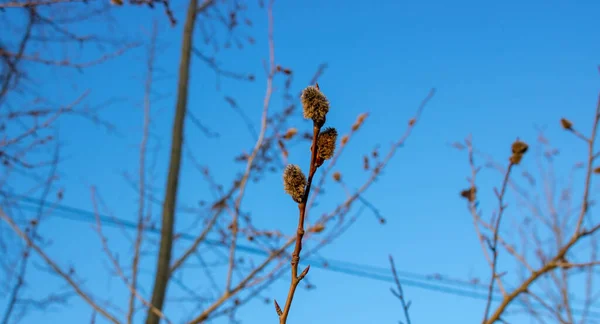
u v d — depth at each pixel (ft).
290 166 5.71
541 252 14.01
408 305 10.58
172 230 15.28
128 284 13.94
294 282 5.62
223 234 16.74
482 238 11.44
